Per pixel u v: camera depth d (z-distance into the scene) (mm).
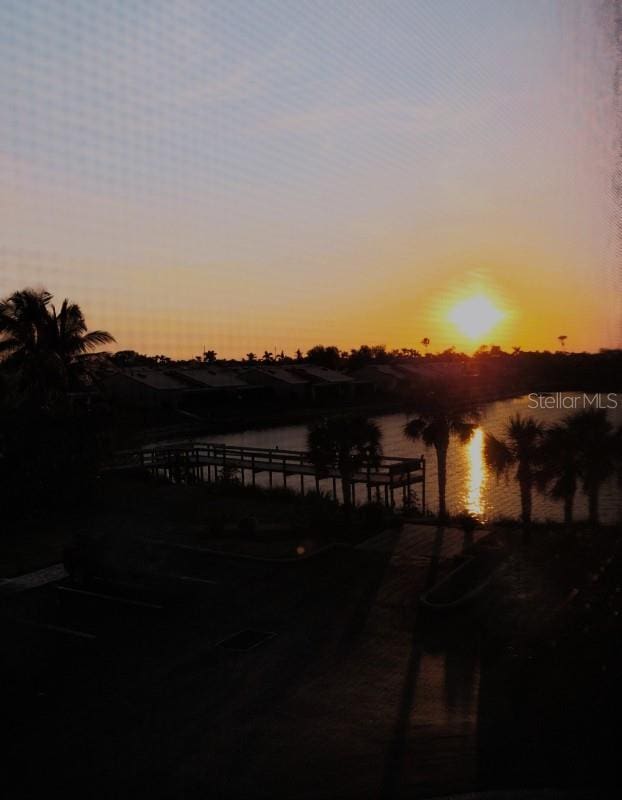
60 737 7469
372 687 8586
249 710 8016
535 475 16891
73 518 19547
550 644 9180
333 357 70750
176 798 6273
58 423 21547
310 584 13133
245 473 34625
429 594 11820
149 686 8727
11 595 12719
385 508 20266
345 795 6227
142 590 12414
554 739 6949
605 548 13188
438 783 6340
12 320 23875
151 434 40625
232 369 54750
